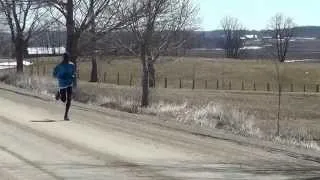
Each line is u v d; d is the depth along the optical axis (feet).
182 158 54.29
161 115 105.50
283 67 383.45
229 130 91.35
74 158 53.31
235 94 220.23
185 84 336.49
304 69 385.50
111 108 115.44
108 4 136.05
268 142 72.69
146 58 129.59
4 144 61.41
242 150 60.85
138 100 135.85
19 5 183.62
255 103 187.73
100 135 69.10
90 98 130.41
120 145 61.67
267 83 327.67
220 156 56.13
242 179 44.80
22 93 137.18
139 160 52.70
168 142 64.75
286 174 47.52
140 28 126.62
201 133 74.90
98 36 138.41
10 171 46.93
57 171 46.98
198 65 385.50
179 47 136.15
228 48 640.17
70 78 85.81
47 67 309.42
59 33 197.26
